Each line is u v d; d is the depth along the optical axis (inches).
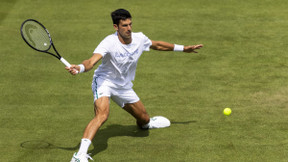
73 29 1536.7
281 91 1099.9
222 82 1163.9
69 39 1461.6
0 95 1095.0
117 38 800.3
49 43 768.3
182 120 960.3
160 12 1673.2
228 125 929.5
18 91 1120.2
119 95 847.1
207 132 897.5
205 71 1236.5
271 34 1486.2
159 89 1130.0
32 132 908.0
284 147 826.8
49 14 1658.5
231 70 1237.7
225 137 872.9
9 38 1472.7
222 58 1318.9
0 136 888.3
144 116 886.4
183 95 1092.5
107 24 1574.8
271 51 1357.0
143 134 899.4
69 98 1084.5
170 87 1141.1
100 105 799.1
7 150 828.0
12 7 1721.2
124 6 1729.8
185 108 1021.8
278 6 1729.8
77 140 871.1
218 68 1253.1
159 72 1235.2
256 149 821.2
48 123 951.0
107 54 799.7
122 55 804.6
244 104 1034.7
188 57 1334.9
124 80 838.5
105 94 812.6
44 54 1360.7
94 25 1567.4
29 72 1238.3
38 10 1695.4
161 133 900.6
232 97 1074.7
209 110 1008.2
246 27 1546.5
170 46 882.1
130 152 818.2
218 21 1596.9
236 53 1350.9
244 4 1749.5
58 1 1786.4
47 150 828.0
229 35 1483.8
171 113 996.6
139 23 1577.3
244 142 850.1
